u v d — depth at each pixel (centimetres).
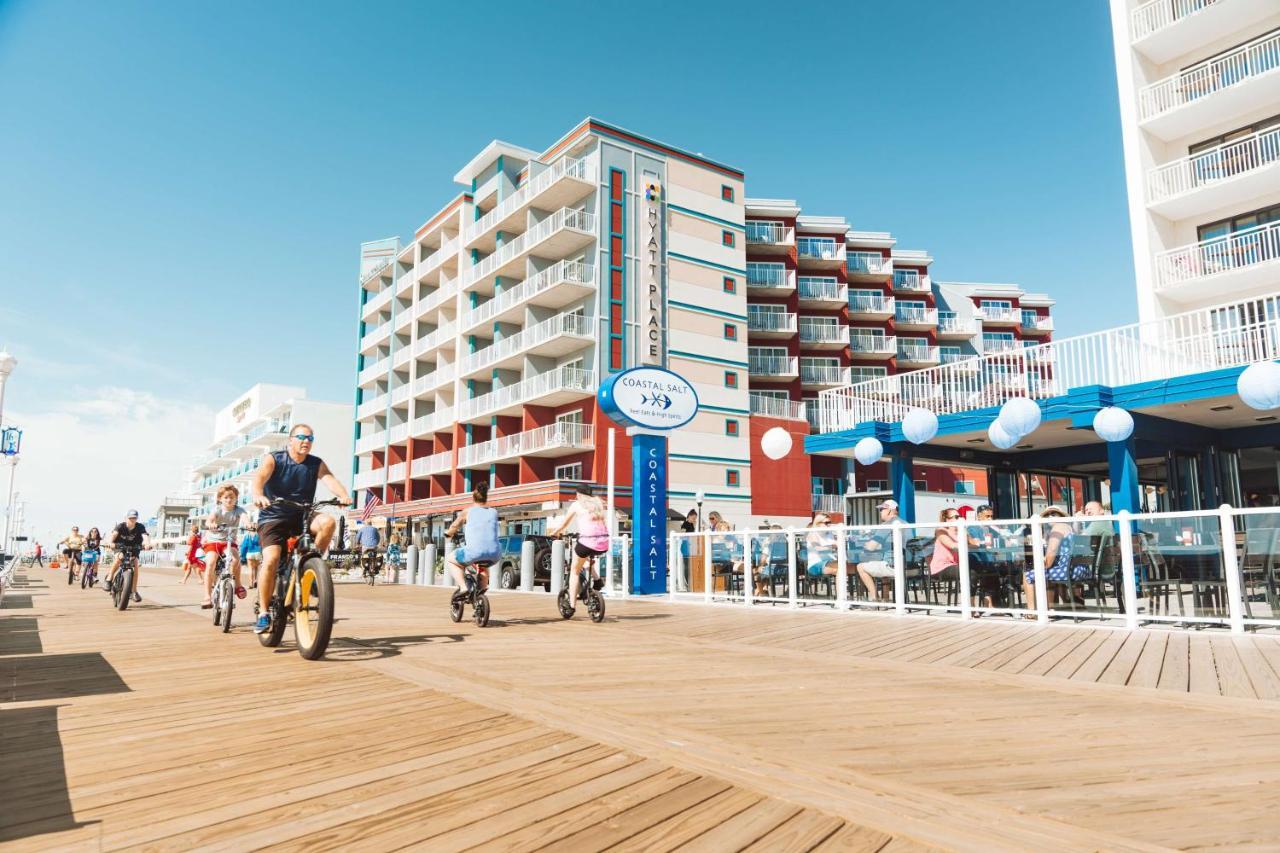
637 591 1318
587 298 3659
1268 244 1858
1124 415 1207
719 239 4109
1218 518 762
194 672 503
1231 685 482
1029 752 329
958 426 1596
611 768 297
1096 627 811
